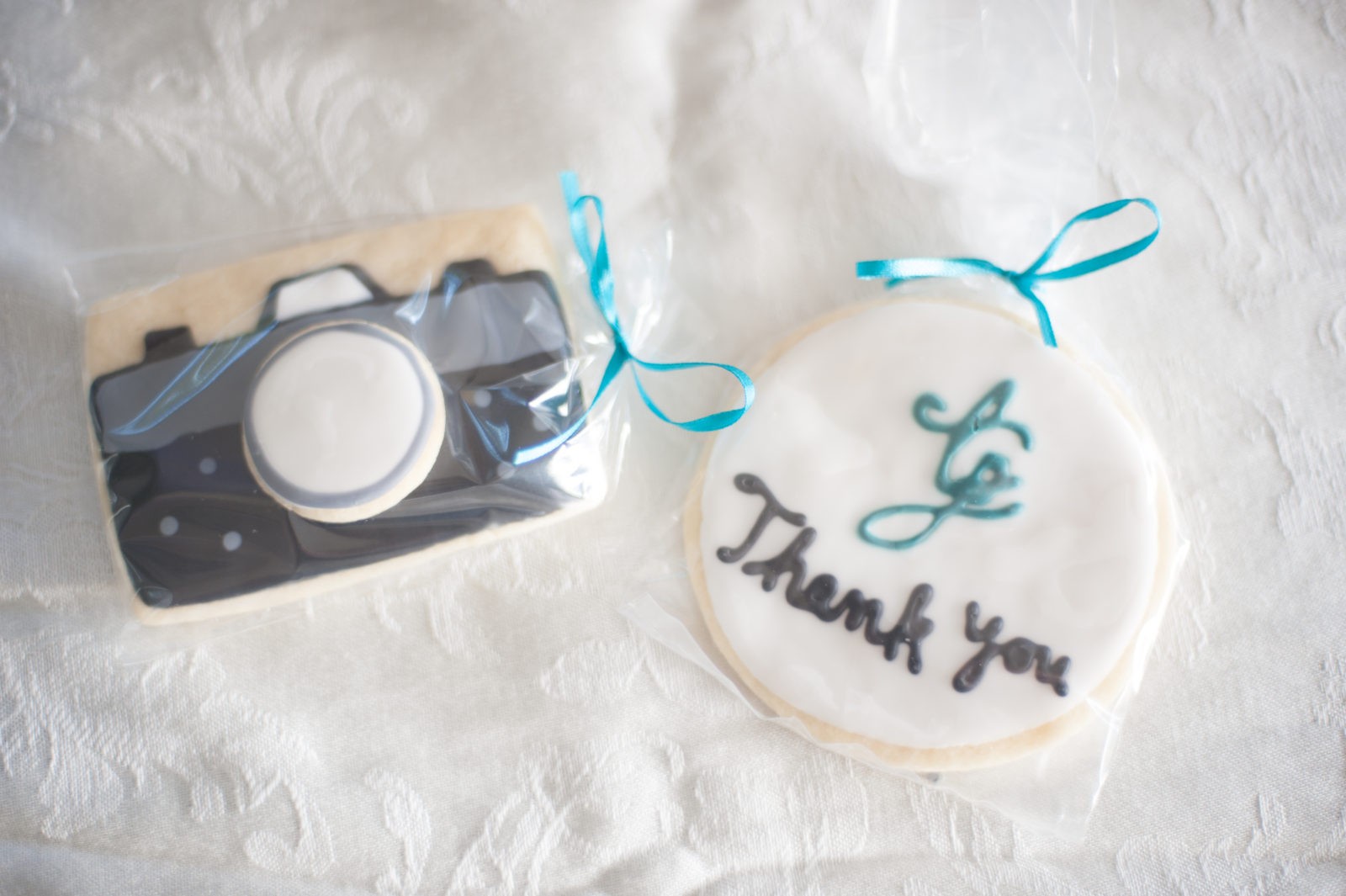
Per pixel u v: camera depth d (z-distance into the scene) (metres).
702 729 0.31
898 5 0.30
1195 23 0.32
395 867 0.31
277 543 0.29
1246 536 0.31
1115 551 0.29
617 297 0.31
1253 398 0.32
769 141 0.32
